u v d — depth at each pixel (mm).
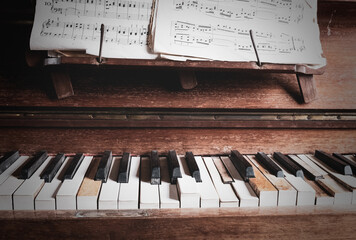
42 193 298
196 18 358
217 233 292
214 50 352
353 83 457
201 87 433
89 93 415
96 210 290
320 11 440
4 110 404
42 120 404
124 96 420
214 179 346
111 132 422
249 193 315
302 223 301
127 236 287
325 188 330
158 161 364
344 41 458
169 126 420
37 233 281
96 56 339
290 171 366
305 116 451
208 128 437
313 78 437
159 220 284
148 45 345
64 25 342
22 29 398
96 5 351
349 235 310
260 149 447
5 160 357
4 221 276
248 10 378
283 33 381
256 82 443
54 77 395
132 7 354
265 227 297
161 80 426
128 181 331
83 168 358
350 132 459
